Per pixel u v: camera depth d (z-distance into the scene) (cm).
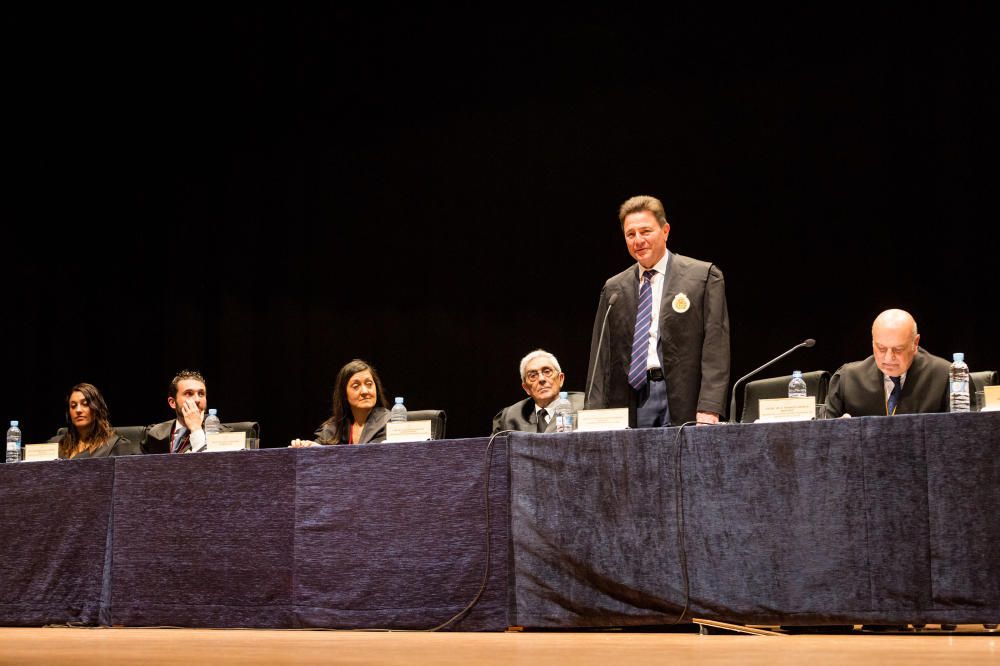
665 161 576
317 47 638
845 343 526
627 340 295
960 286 501
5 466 309
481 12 618
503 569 250
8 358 616
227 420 641
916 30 516
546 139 607
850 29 533
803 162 542
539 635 232
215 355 646
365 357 634
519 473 252
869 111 527
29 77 607
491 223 617
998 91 497
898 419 223
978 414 217
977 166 500
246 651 166
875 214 523
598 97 595
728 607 230
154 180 649
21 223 620
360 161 645
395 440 282
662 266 297
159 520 286
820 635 225
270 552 272
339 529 266
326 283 645
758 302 548
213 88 638
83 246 636
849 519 224
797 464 229
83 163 634
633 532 240
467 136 625
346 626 261
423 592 255
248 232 653
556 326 598
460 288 621
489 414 610
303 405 639
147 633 254
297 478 272
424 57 630
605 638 213
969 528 215
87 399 398
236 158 655
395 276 635
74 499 298
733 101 561
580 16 599
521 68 614
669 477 239
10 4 586
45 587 297
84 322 634
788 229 543
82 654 156
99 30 609
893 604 218
